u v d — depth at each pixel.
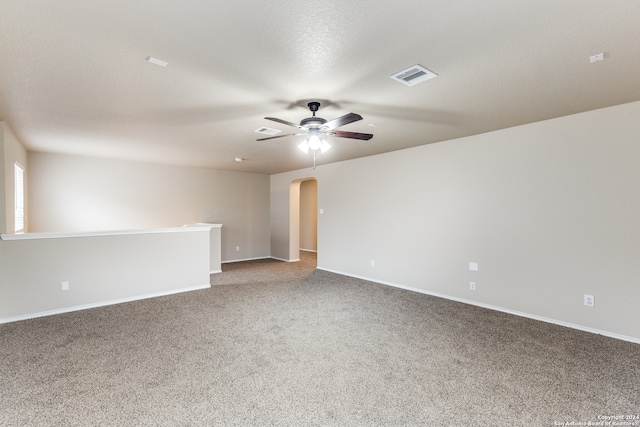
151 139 4.34
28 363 2.59
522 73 2.33
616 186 3.09
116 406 2.03
